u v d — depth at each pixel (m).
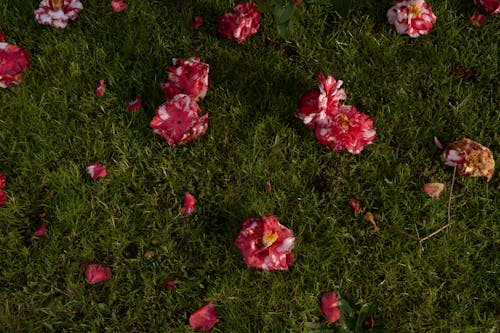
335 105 2.00
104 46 2.25
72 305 1.87
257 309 1.86
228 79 2.21
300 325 1.85
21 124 2.08
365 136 1.99
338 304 1.88
